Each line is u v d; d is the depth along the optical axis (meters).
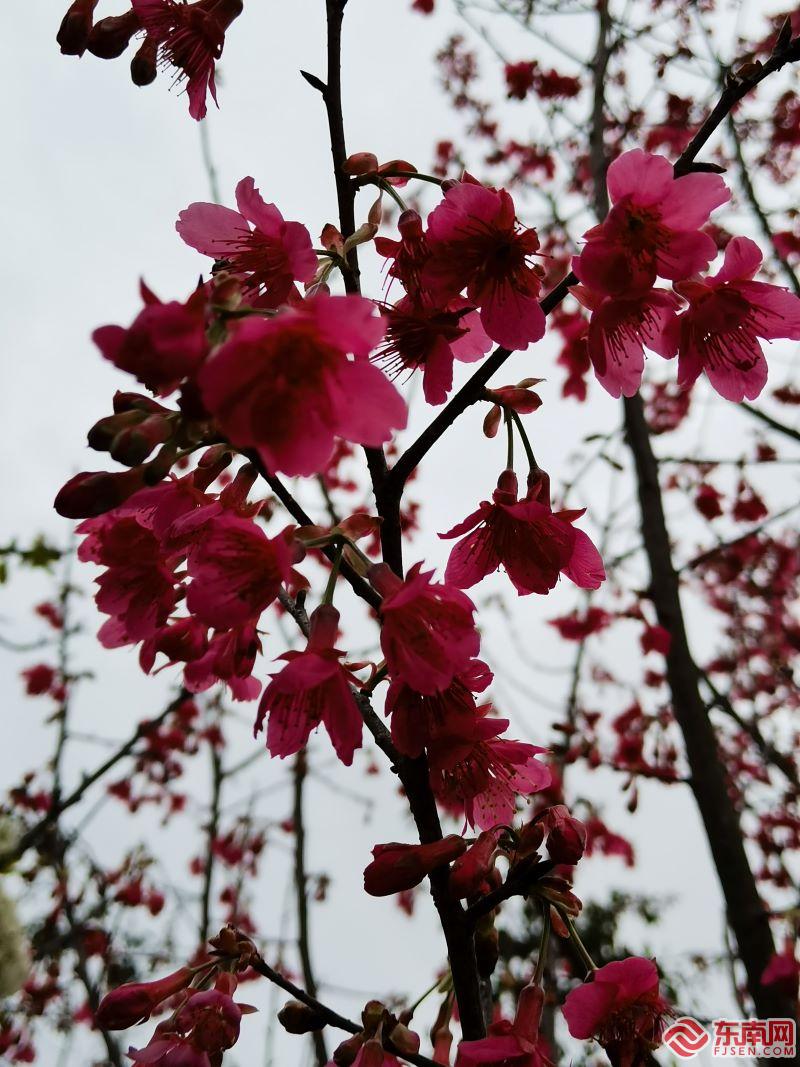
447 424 0.16
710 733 0.38
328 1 0.16
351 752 0.13
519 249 0.15
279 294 0.15
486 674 0.13
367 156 0.16
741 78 0.16
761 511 0.69
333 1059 0.14
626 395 0.16
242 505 0.14
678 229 0.15
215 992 0.15
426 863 0.13
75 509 0.12
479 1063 0.14
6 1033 0.55
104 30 0.17
